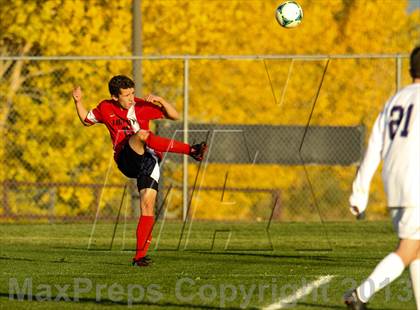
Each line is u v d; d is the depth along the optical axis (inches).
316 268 1348.4
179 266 1381.6
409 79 2511.1
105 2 2706.7
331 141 2320.4
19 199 2507.4
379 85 2659.9
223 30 2807.6
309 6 2935.5
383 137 873.5
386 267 864.9
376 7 2960.1
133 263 1384.1
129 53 2691.9
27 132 2522.1
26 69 2672.2
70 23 2632.9
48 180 2516.0
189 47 2751.0
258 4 2878.9
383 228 2096.5
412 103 856.3
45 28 2615.7
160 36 2753.4
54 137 2527.1
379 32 2970.0
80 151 2524.6
